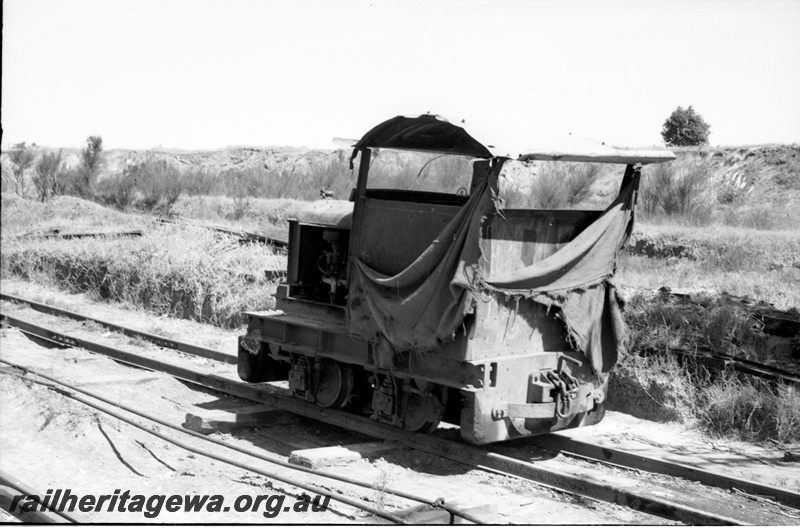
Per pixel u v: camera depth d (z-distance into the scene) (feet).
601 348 26.66
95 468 23.59
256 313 31.99
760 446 28.35
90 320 47.62
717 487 23.44
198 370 37.52
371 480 23.15
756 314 34.71
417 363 25.50
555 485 22.85
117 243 63.21
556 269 25.12
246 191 92.32
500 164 22.89
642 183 70.74
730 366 31.01
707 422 29.78
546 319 26.04
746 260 53.47
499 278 23.86
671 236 59.11
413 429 26.43
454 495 22.04
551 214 25.55
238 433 28.58
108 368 37.50
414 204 25.54
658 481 24.08
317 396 29.73
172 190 93.30
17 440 25.41
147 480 22.63
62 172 110.01
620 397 32.37
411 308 24.54
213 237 61.77
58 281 63.46
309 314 30.86
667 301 36.04
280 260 54.60
